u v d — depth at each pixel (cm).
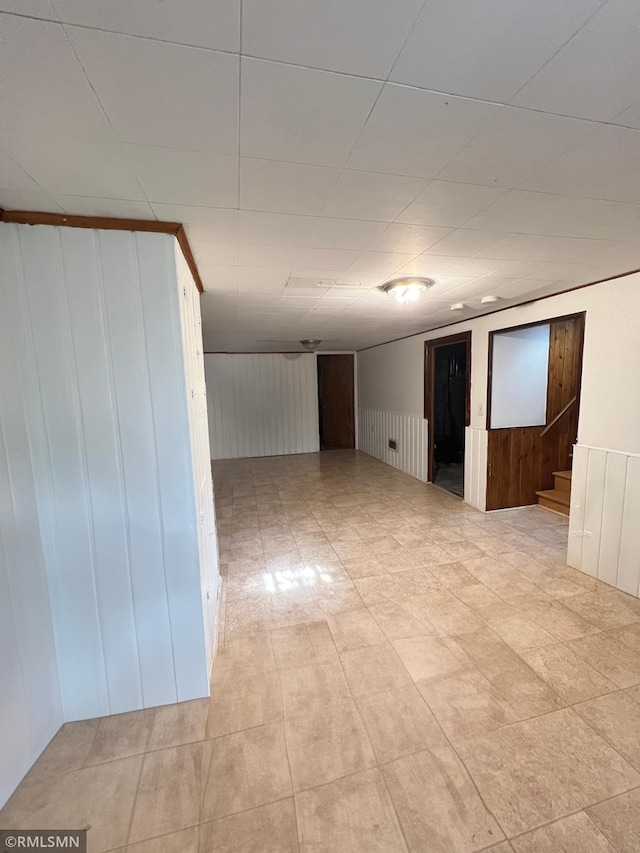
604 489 255
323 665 186
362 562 295
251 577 277
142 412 153
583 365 269
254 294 274
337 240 172
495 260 205
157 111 86
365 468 621
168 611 164
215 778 133
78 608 156
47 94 79
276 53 73
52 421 146
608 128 97
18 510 136
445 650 193
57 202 129
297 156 107
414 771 133
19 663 134
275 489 511
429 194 132
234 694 170
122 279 146
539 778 130
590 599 237
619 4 65
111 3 61
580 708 157
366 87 82
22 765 134
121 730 155
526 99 86
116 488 154
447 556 301
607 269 226
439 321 419
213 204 134
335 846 112
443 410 670
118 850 113
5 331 135
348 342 623
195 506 163
